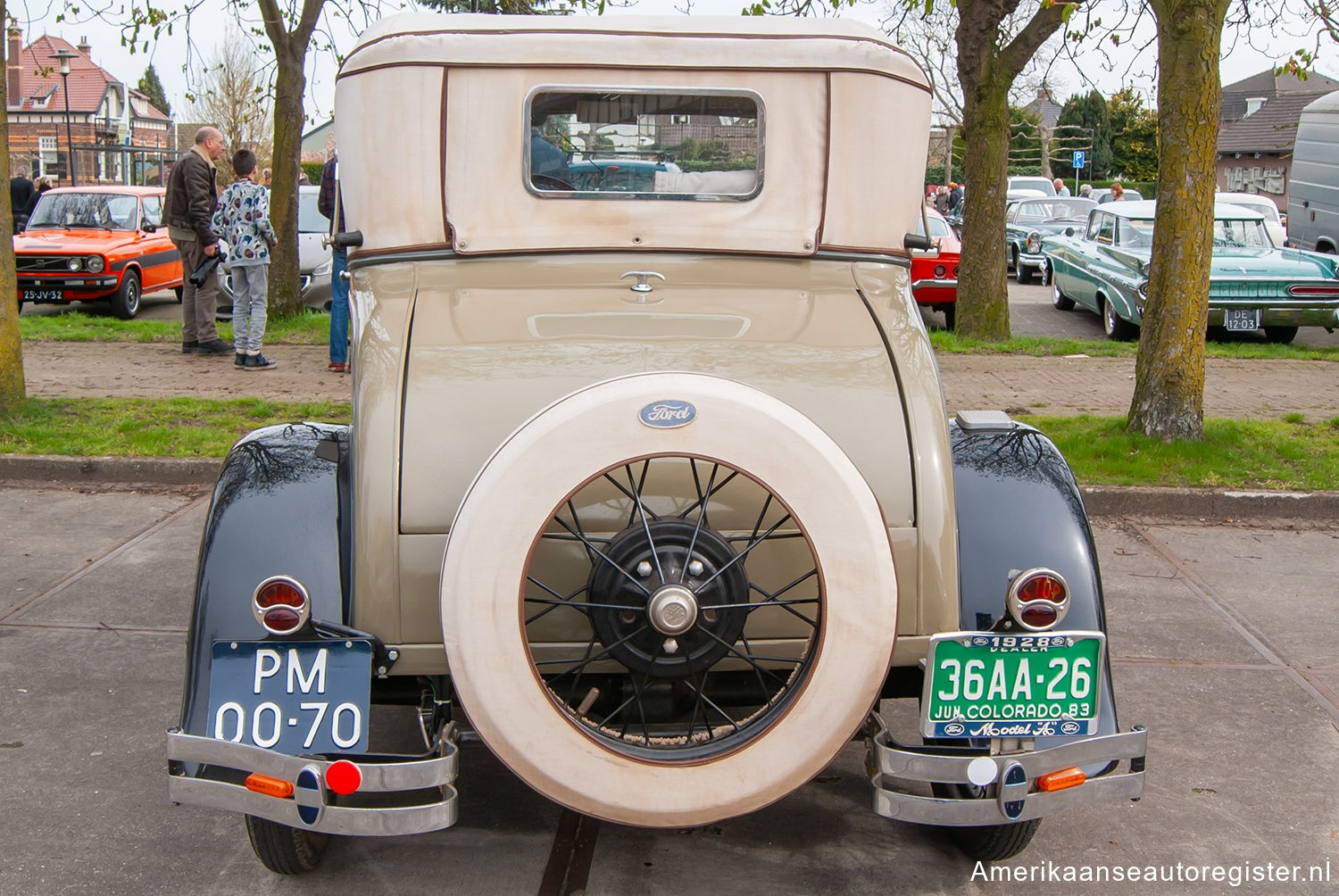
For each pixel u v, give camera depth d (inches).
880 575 97.3
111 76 2370.8
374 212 135.9
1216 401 362.3
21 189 752.3
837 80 135.1
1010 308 640.4
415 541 103.7
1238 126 2100.1
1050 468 122.3
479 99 133.0
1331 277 471.5
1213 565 231.3
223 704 100.2
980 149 462.9
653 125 135.9
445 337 114.7
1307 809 140.6
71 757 147.6
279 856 116.6
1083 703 103.8
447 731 103.3
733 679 113.1
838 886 122.6
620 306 123.0
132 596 203.9
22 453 272.4
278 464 116.3
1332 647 191.3
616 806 98.0
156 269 584.7
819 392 109.1
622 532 101.5
